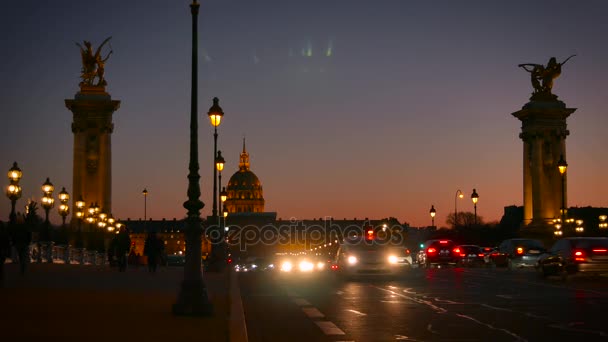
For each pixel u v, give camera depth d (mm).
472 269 55312
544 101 145625
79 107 119812
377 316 21609
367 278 40344
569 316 21078
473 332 17891
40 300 23484
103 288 29781
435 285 34781
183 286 20125
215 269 55031
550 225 141250
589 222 142125
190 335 16188
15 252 51594
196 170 20438
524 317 20859
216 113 43969
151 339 15391
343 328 19000
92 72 123188
